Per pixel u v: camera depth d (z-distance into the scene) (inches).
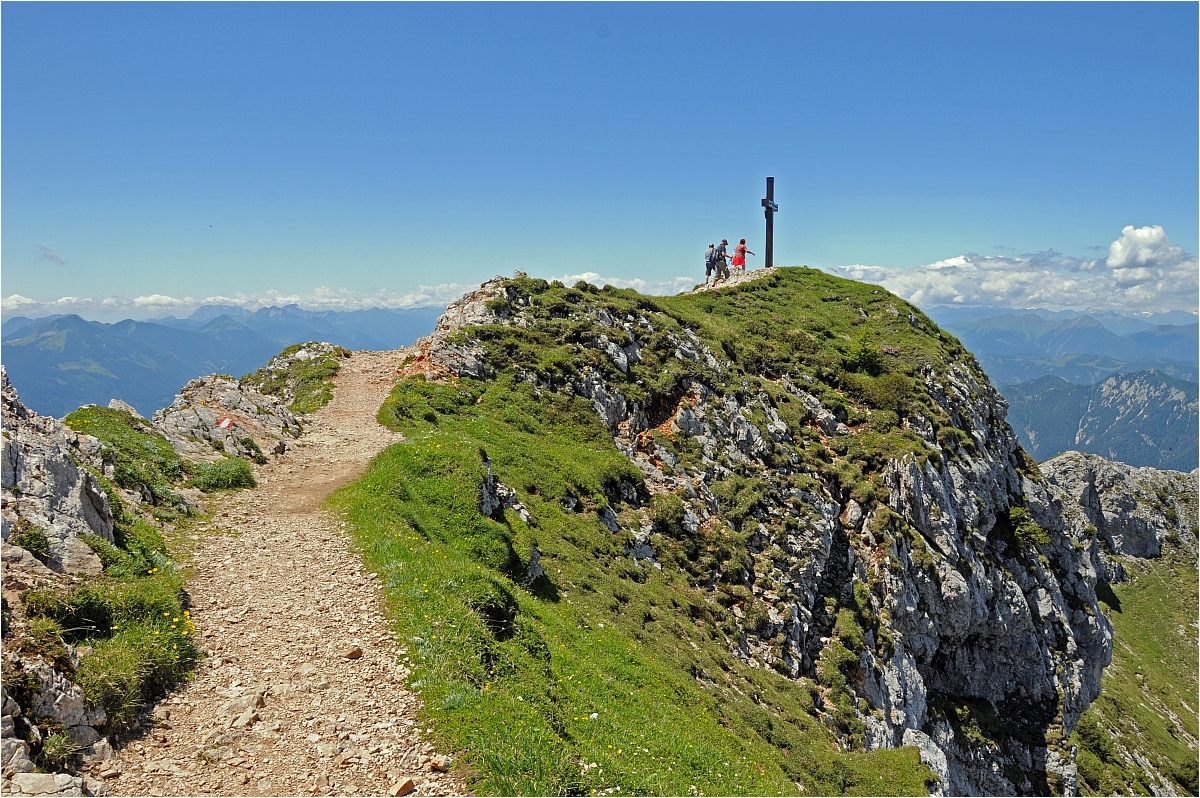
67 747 401.1
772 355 2442.2
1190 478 4965.6
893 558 1793.8
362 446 1261.1
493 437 1477.6
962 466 2285.9
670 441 1833.2
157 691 494.6
